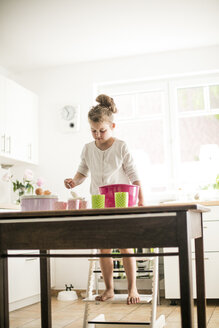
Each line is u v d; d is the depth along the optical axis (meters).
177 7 3.60
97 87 4.91
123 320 3.01
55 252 4.59
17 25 3.84
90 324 2.56
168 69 4.59
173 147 4.63
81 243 1.49
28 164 4.79
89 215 1.49
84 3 3.49
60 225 1.52
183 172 4.61
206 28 4.04
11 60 4.65
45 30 3.95
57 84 4.89
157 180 4.64
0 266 1.56
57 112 4.84
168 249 3.78
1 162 4.53
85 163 2.69
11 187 4.80
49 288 2.29
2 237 1.57
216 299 3.99
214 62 4.48
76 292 4.48
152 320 2.30
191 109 4.66
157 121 4.73
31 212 1.53
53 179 4.77
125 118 4.82
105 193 1.89
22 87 4.55
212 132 4.60
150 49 4.52
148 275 4.04
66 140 4.80
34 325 2.97
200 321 2.16
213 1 3.53
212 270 3.69
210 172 4.48
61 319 3.15
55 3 3.48
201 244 2.19
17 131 4.38
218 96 4.60
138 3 3.52
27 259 3.85
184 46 4.48
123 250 2.40
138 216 1.45
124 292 4.20
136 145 4.77
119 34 4.10
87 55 4.62
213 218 3.73
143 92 4.80
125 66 4.72
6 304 1.57
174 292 3.73
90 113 2.45
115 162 2.55
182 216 1.42
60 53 4.52
